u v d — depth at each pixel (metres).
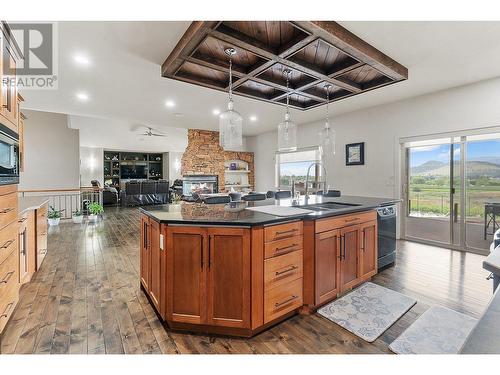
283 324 2.05
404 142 4.61
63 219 6.77
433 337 1.86
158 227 2.02
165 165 12.89
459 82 3.72
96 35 2.40
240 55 2.71
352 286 2.60
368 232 2.82
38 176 6.67
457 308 2.26
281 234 2.03
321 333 1.93
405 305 2.31
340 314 2.18
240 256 1.85
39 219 3.15
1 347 1.74
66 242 4.46
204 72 3.11
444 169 4.17
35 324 2.00
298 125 6.78
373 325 2.01
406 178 4.65
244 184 8.70
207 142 8.05
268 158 8.10
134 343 1.79
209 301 1.88
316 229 2.21
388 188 4.86
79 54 2.77
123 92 4.01
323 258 2.28
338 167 5.74
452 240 4.13
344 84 3.35
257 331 1.93
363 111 5.24
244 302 1.85
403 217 4.72
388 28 2.33
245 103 4.66
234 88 3.55
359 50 2.48
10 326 1.98
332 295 2.36
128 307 2.28
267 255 1.93
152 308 2.26
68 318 2.10
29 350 1.71
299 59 2.77
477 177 3.82
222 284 1.87
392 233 3.26
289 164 7.32
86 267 3.25
